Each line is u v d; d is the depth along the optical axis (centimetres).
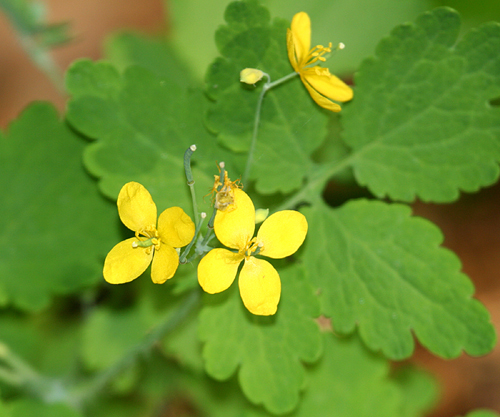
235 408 36
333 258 31
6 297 32
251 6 29
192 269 31
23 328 37
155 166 31
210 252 28
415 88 30
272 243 29
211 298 31
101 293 36
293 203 31
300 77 30
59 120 32
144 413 37
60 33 36
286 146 31
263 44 30
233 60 30
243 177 31
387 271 30
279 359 30
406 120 31
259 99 30
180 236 28
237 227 28
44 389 35
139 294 36
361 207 31
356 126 31
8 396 35
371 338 30
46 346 37
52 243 32
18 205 32
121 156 31
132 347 35
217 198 28
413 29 30
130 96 30
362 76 30
